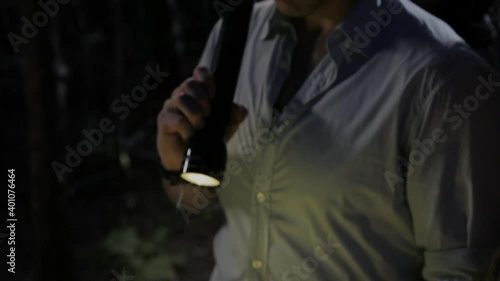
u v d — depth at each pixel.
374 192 1.33
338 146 1.35
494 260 1.15
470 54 1.29
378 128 1.31
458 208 1.26
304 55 1.49
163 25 6.95
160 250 5.05
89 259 4.95
